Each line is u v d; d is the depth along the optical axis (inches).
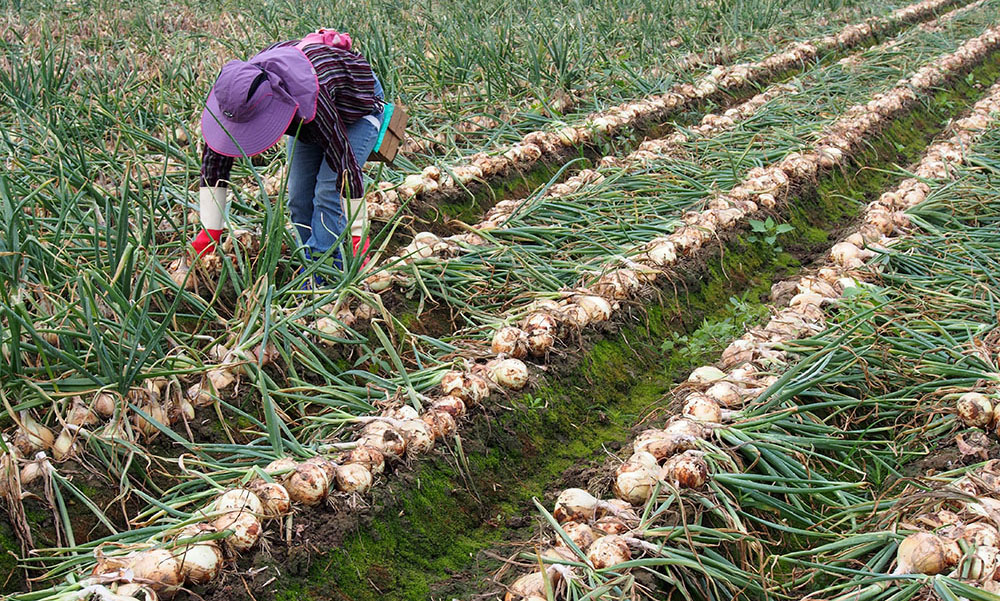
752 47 340.8
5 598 84.5
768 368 136.1
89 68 241.1
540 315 142.3
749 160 219.3
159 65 252.5
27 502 100.4
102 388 106.7
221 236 152.6
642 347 155.4
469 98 249.4
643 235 178.1
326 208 145.6
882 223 192.2
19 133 182.4
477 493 119.1
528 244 174.1
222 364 118.8
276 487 100.8
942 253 180.4
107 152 179.3
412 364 139.9
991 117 276.8
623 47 315.3
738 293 179.5
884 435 131.4
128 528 102.3
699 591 99.4
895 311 152.6
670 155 225.3
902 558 98.7
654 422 133.0
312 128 130.6
